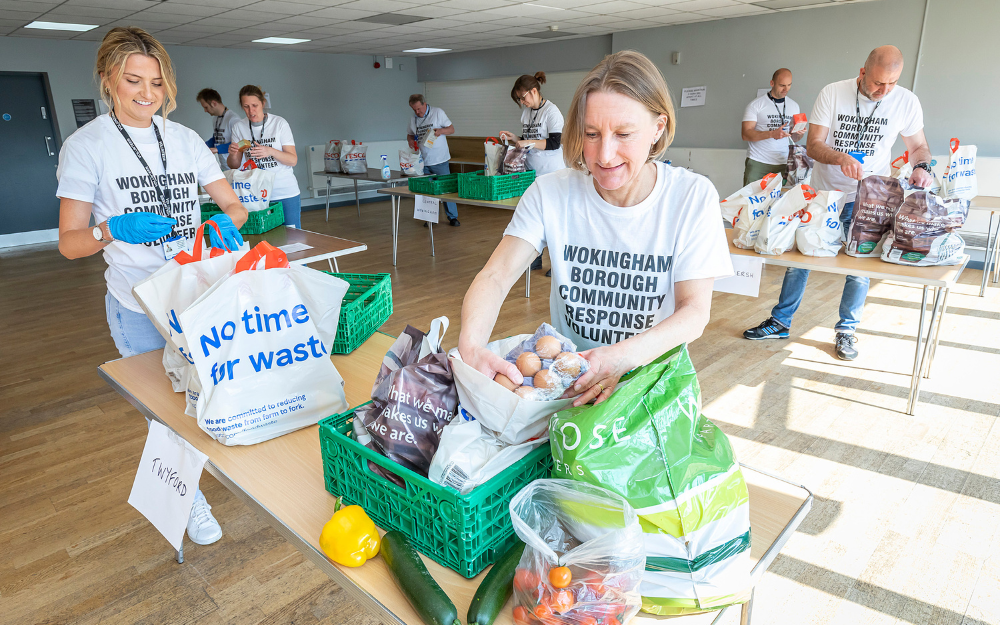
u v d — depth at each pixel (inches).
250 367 47.4
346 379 59.5
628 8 246.4
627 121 36.8
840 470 93.1
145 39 61.7
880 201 105.1
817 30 250.2
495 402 34.0
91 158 63.2
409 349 41.8
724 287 115.9
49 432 111.8
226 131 236.4
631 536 28.2
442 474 33.3
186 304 50.7
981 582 70.7
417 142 295.1
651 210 43.8
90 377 136.5
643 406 31.3
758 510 39.4
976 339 142.9
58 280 228.1
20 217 309.7
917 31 224.1
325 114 404.5
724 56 281.1
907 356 133.7
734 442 101.3
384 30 296.8
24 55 295.4
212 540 81.2
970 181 113.7
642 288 45.9
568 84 357.1
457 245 259.3
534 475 35.7
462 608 31.2
